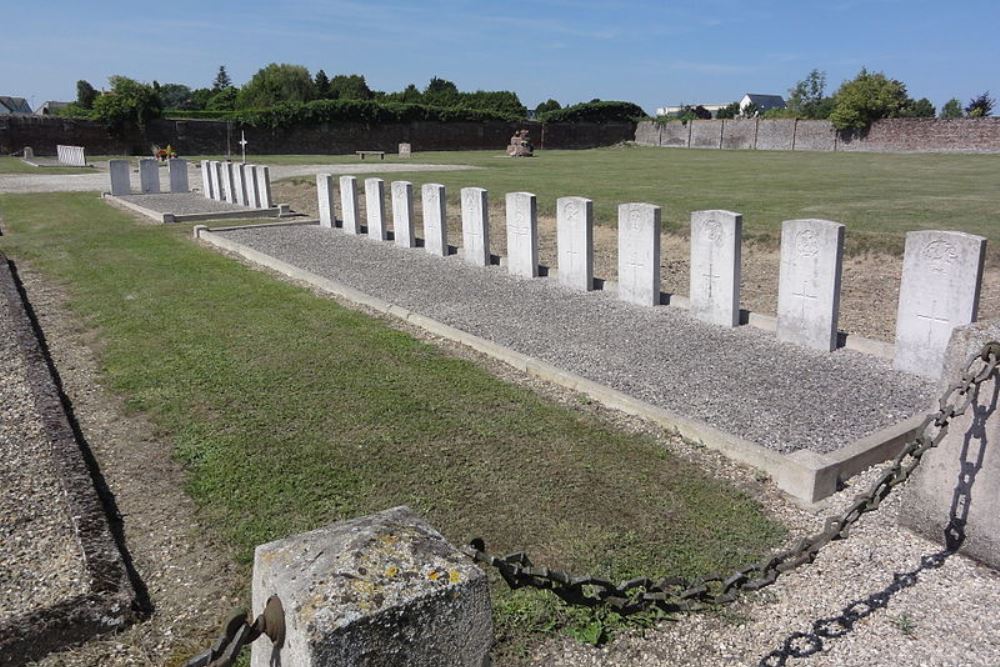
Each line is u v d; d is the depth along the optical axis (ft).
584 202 37.04
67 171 125.80
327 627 5.94
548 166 123.44
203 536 15.57
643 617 12.82
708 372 25.16
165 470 18.58
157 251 50.08
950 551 14.74
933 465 14.74
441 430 20.61
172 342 29.35
